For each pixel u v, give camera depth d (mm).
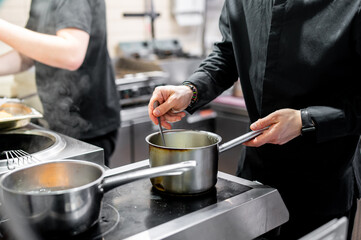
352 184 1311
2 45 2320
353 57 1131
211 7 3768
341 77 1156
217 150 898
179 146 1056
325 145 1224
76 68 1575
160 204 854
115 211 820
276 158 1303
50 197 672
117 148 2727
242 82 1357
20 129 1321
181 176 866
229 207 835
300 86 1192
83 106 1789
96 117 1823
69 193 678
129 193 909
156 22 3754
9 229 746
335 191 1268
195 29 4121
